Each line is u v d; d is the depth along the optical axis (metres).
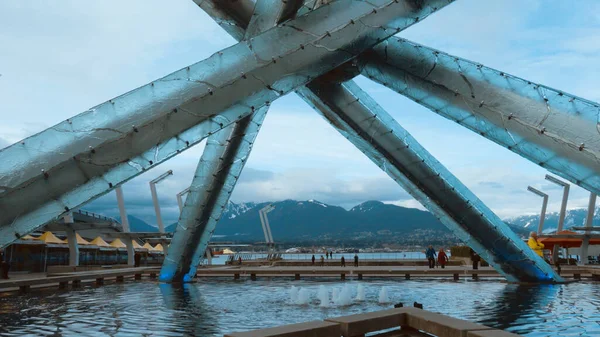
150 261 59.41
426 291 19.42
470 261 42.12
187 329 10.99
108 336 10.19
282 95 13.33
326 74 15.89
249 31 14.44
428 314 8.91
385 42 14.91
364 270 28.80
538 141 12.27
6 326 11.57
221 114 12.59
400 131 17.98
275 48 13.24
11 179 10.62
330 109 17.69
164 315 13.21
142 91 12.23
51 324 11.81
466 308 14.00
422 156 18.00
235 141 19.06
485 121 13.27
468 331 7.35
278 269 30.20
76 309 14.61
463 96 13.54
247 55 13.07
